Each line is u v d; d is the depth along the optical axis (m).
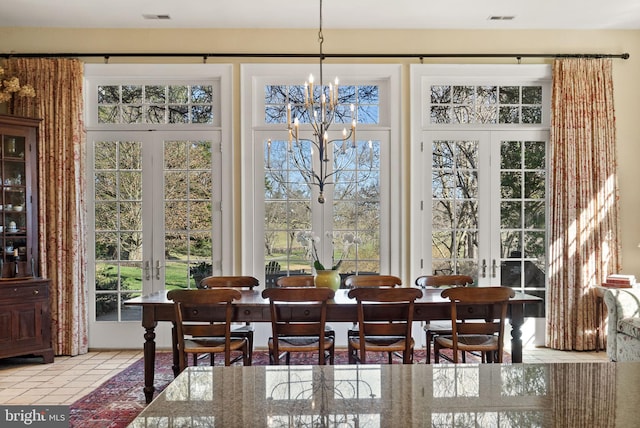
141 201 5.18
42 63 4.94
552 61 5.16
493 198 5.22
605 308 5.01
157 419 0.96
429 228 5.19
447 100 5.25
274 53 5.11
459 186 5.22
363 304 3.39
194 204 5.18
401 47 5.14
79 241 4.97
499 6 4.61
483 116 5.26
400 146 5.15
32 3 4.49
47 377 4.20
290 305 3.40
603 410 1.00
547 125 5.23
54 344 4.88
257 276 5.14
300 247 5.17
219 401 1.06
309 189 5.18
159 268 5.16
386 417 0.96
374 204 5.19
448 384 1.18
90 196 5.15
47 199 4.92
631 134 5.18
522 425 0.92
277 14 4.77
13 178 4.68
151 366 3.49
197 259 5.18
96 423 3.17
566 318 5.02
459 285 4.23
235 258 5.13
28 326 4.53
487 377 1.24
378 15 4.79
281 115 5.23
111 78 5.15
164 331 5.14
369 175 5.18
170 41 5.10
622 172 5.17
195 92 5.23
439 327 3.96
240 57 5.11
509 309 3.54
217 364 4.38
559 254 5.04
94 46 5.09
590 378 1.22
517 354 3.49
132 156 5.19
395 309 3.41
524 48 5.18
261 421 0.94
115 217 5.18
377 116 5.24
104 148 5.18
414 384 1.18
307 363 4.50
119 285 5.17
